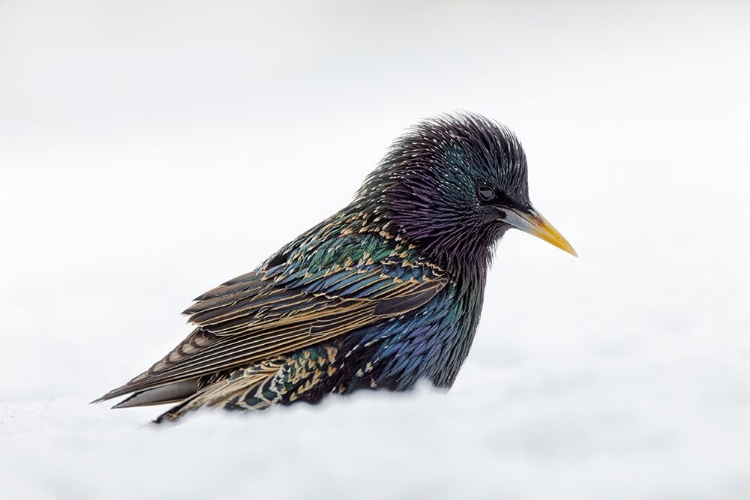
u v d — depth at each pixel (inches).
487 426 217.8
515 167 393.4
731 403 231.6
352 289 360.2
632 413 219.0
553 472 194.4
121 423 360.5
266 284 362.0
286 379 351.6
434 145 387.2
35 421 365.4
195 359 347.3
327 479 197.0
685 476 187.8
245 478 202.4
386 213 380.2
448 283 373.4
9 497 203.2
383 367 361.1
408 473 196.2
